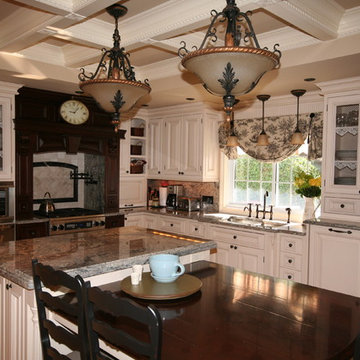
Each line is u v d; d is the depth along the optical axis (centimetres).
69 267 212
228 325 157
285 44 306
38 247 261
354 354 125
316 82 365
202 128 493
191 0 249
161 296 181
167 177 541
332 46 283
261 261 407
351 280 346
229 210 511
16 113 413
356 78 344
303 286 207
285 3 219
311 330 152
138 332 152
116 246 265
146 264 241
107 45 306
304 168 448
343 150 368
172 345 139
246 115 480
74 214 463
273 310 173
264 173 486
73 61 365
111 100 224
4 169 404
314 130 417
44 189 493
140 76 425
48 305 177
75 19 246
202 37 317
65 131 447
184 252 262
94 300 141
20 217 419
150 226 532
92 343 148
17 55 345
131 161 564
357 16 264
